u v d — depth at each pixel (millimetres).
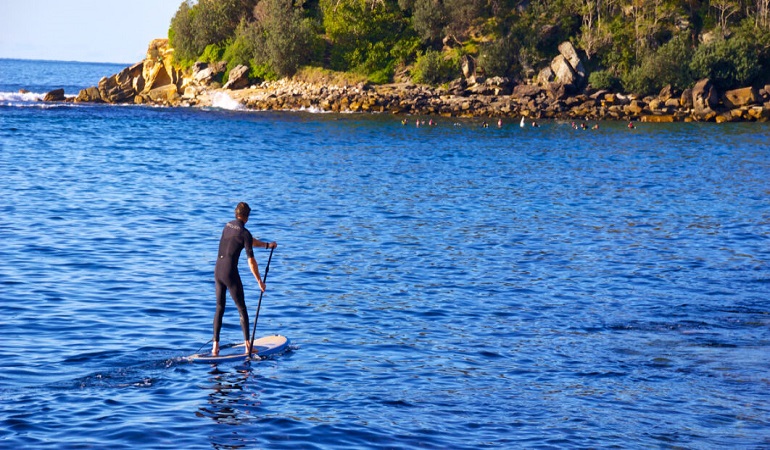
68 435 8570
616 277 17141
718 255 19484
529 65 88438
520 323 13594
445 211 25844
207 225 21953
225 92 92250
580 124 74750
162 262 17375
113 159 38281
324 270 17172
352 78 90625
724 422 9531
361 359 11492
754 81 85188
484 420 9383
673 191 31766
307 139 55281
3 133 50094
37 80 174250
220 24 97000
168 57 98500
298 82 91750
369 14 93625
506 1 93500
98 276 15859
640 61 86562
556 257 19062
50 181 29422
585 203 28234
